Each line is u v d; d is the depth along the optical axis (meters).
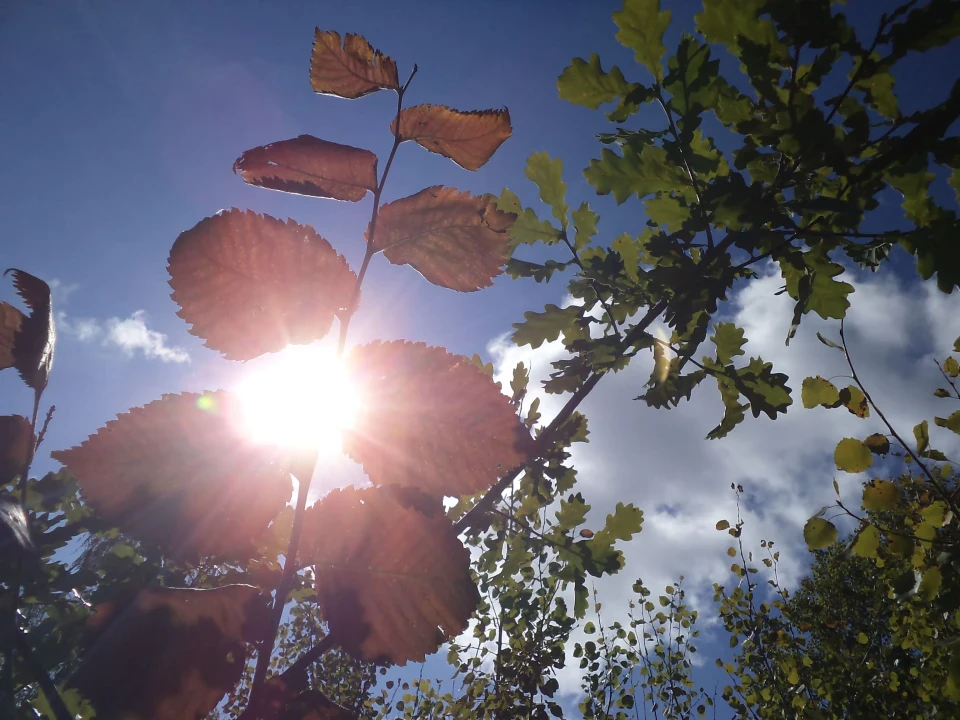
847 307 0.66
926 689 1.51
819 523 0.84
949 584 0.79
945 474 0.98
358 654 0.25
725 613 2.45
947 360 0.90
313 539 0.26
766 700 2.24
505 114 0.31
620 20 0.67
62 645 0.29
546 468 0.72
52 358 0.30
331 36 0.30
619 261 0.71
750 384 0.69
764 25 0.60
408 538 0.26
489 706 1.84
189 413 0.24
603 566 0.72
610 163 0.69
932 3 0.52
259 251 0.27
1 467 0.28
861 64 0.56
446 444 0.26
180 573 0.26
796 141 0.57
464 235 0.29
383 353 0.26
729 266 0.60
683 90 0.65
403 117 0.30
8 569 0.28
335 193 0.30
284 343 0.26
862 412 0.81
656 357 0.70
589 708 2.13
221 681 0.24
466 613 0.25
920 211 0.62
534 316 0.76
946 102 0.54
